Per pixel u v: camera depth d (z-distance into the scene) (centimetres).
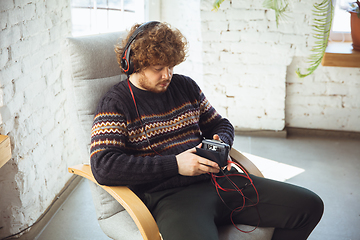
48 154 179
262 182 129
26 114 157
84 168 128
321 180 217
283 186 127
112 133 117
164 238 107
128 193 115
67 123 200
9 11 140
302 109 272
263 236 119
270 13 241
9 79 143
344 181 216
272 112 267
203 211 113
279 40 246
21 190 158
